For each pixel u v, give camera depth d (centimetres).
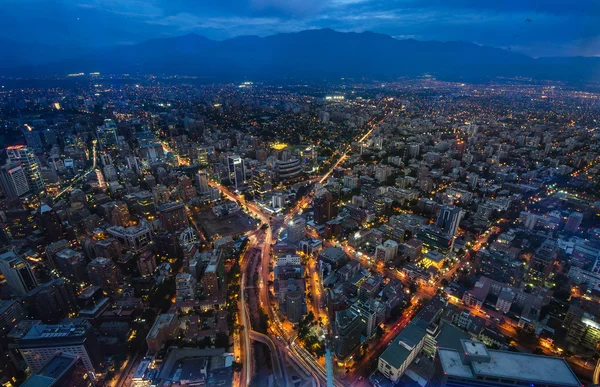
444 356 17025
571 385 15388
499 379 15762
